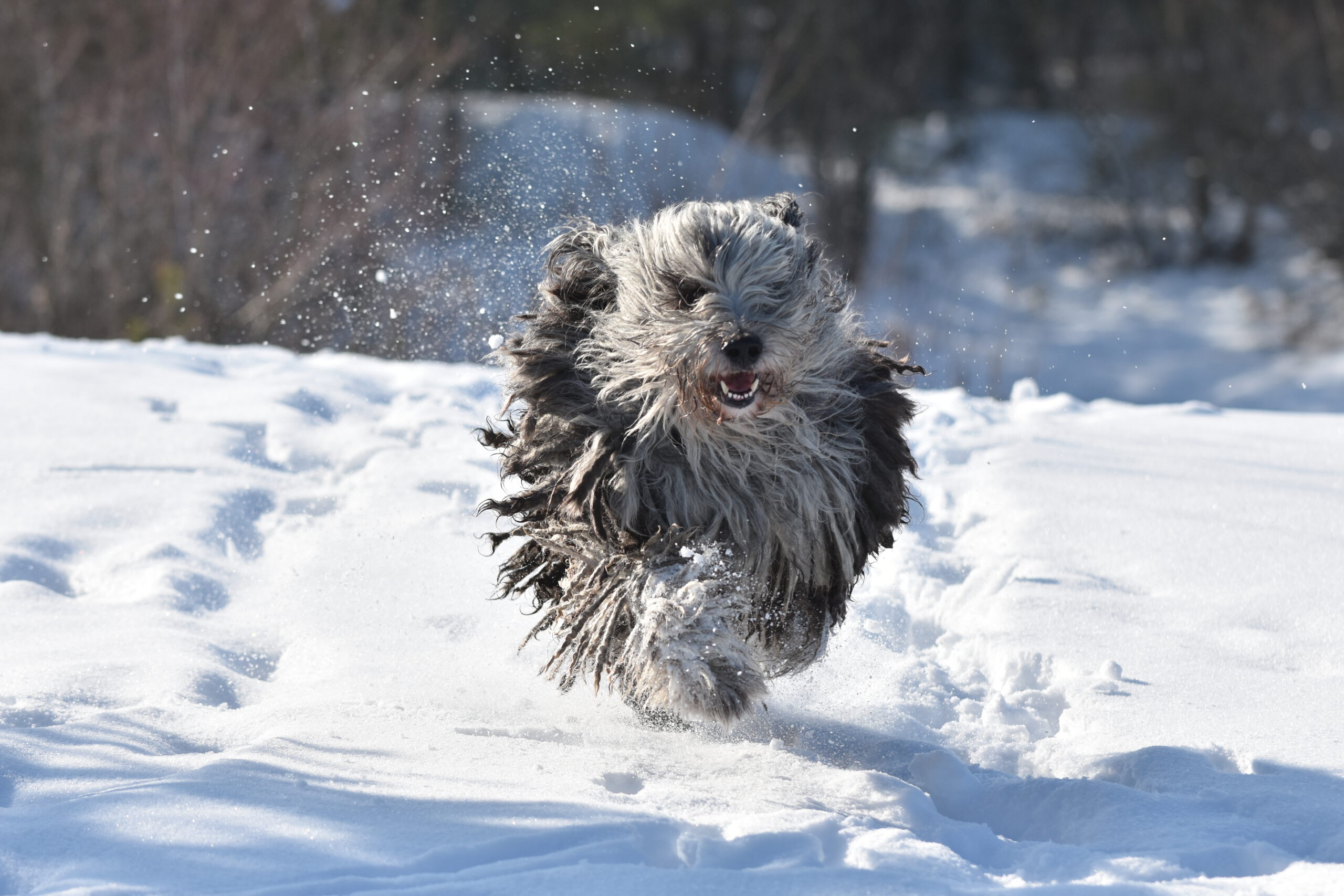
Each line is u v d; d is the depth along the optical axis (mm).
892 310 89438
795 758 15805
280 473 28125
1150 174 120375
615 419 17703
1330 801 14789
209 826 13078
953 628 21453
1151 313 107188
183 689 17922
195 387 33281
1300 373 94188
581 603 17203
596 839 12898
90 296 58938
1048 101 142750
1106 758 16312
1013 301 107438
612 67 101750
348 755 15312
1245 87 114438
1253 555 23109
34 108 61531
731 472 17594
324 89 63375
